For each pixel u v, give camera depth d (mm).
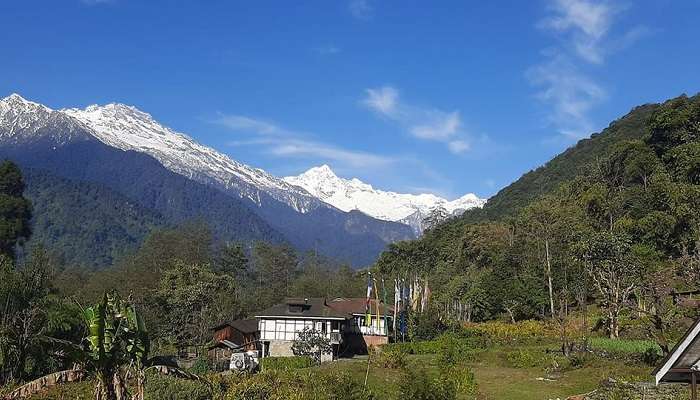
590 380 38125
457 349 54344
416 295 75500
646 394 26922
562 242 84938
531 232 91375
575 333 57406
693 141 83562
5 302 34625
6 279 35562
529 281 77938
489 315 80312
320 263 149750
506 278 81125
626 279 55750
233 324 68688
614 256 57219
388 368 46312
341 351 65000
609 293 56500
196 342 73625
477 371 45312
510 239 98125
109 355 18031
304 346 56875
